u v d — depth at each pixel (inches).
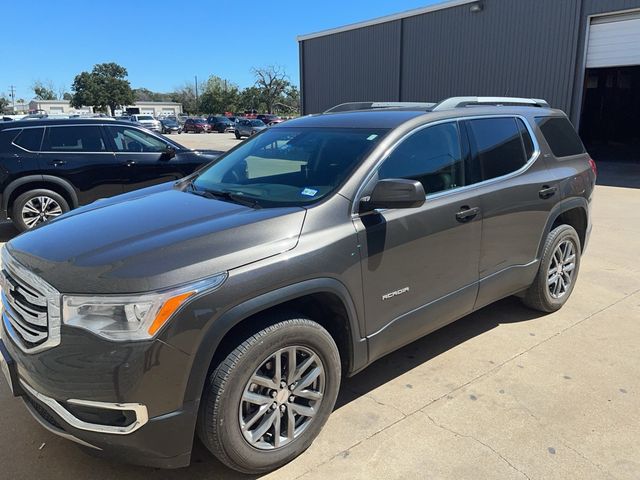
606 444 110.7
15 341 96.8
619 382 135.0
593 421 118.6
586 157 190.2
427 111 141.9
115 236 102.6
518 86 707.4
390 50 869.8
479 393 130.3
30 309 93.7
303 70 1044.5
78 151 291.7
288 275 98.3
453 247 132.7
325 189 115.6
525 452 108.3
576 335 162.6
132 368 84.8
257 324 97.8
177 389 88.4
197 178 149.6
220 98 3617.1
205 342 89.5
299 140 139.8
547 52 671.1
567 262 179.9
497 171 149.6
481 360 147.2
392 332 121.6
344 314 110.7
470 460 105.9
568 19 644.1
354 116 146.2
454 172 137.5
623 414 121.1
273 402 100.8
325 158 126.2
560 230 172.1
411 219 121.3
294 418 104.8
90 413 88.4
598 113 1019.3
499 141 153.4
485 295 147.3
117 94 3366.1
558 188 167.9
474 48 749.9
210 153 334.0
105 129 300.2
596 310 182.1
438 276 130.5
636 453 108.0
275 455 101.8
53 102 3789.4
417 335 131.3
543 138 170.6
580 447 109.8
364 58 915.4
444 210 129.3
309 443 108.3
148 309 85.7
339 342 116.4
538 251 164.9
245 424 97.0
